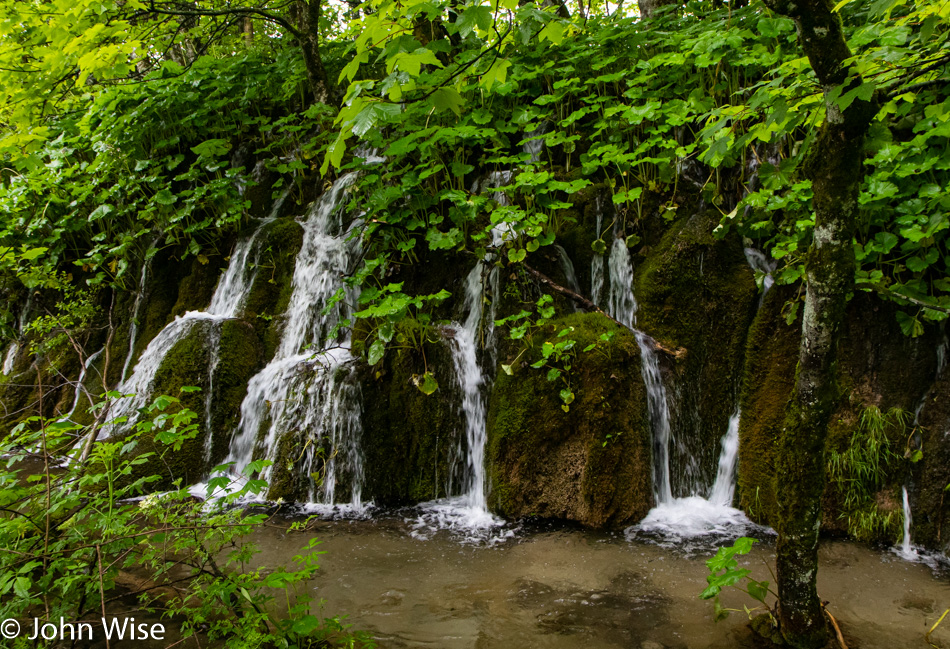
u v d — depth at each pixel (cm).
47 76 466
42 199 674
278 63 743
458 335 487
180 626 262
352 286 536
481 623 282
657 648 261
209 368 517
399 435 455
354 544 372
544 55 590
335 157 186
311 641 251
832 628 261
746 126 468
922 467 359
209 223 611
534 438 415
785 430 243
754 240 461
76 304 627
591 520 391
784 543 246
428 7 188
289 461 452
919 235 344
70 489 242
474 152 587
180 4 593
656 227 487
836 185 211
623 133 528
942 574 322
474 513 424
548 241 473
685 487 427
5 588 193
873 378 384
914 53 254
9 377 630
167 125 675
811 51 195
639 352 428
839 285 216
